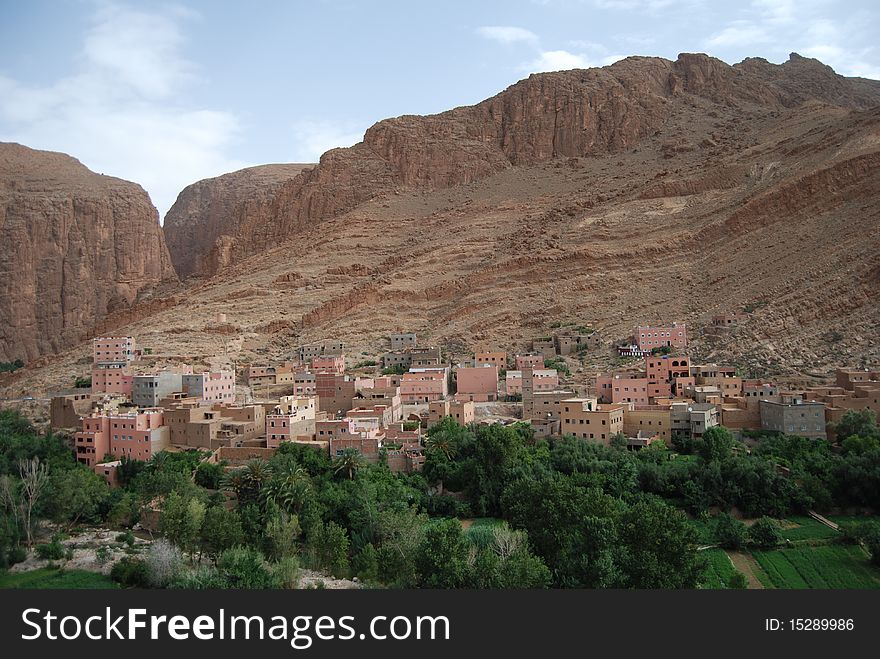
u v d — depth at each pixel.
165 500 94.25
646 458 114.25
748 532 95.06
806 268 184.25
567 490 90.06
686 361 144.50
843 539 93.88
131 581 77.69
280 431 118.50
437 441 114.81
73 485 99.50
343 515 95.44
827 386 141.50
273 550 85.06
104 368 162.12
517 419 138.00
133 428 119.06
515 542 80.12
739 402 133.00
